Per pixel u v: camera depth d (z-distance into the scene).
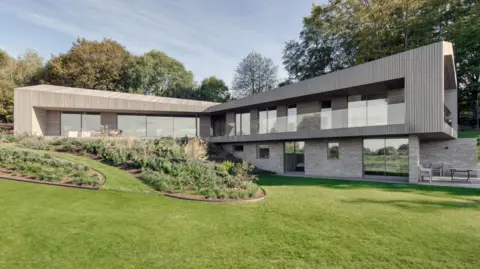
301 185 12.10
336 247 4.82
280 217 6.73
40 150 13.27
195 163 11.85
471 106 25.25
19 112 18.30
